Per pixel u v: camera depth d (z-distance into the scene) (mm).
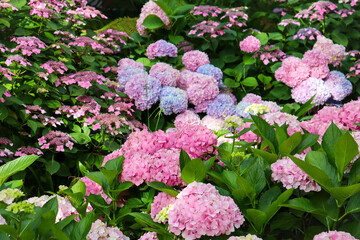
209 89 4613
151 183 2078
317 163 1868
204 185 1867
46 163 3518
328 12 5570
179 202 1821
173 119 4660
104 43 4746
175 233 1776
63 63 4129
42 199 2002
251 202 1928
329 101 4980
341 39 5648
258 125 2158
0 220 1690
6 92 3320
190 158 2279
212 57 5512
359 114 2758
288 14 5945
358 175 1776
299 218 1952
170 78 4590
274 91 4988
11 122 3486
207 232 1764
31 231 1499
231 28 5656
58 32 4180
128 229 2363
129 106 4070
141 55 5461
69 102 4113
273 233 1975
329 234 1683
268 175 2080
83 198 2199
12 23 4199
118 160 2312
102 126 3797
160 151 2363
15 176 3346
